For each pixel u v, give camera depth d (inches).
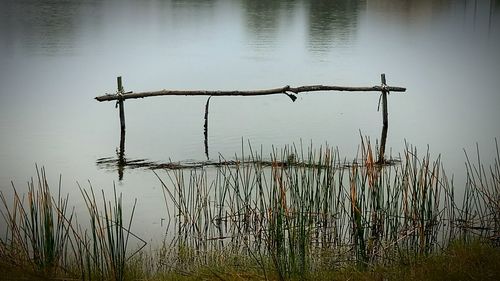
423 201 336.5
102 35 1450.5
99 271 290.5
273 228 324.2
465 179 470.6
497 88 891.4
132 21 1771.7
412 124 682.2
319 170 365.7
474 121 695.7
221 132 644.7
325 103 789.9
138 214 405.4
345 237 356.2
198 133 641.0
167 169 515.2
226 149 580.4
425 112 742.5
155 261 326.6
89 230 370.6
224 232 374.3
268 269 296.0
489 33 1593.3
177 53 1205.1
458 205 407.5
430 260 297.0
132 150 573.6
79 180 480.7
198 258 327.9
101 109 742.5
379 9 2326.5
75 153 559.5
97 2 2341.3
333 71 1016.2
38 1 2273.6
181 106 767.7
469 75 992.9
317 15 2070.6
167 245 352.5
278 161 528.1
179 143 600.7
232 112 737.0
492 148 577.9
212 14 2039.9
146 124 676.7
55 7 2078.0
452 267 280.2
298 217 327.3
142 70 1003.3
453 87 895.7
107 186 466.6
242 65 1067.9
